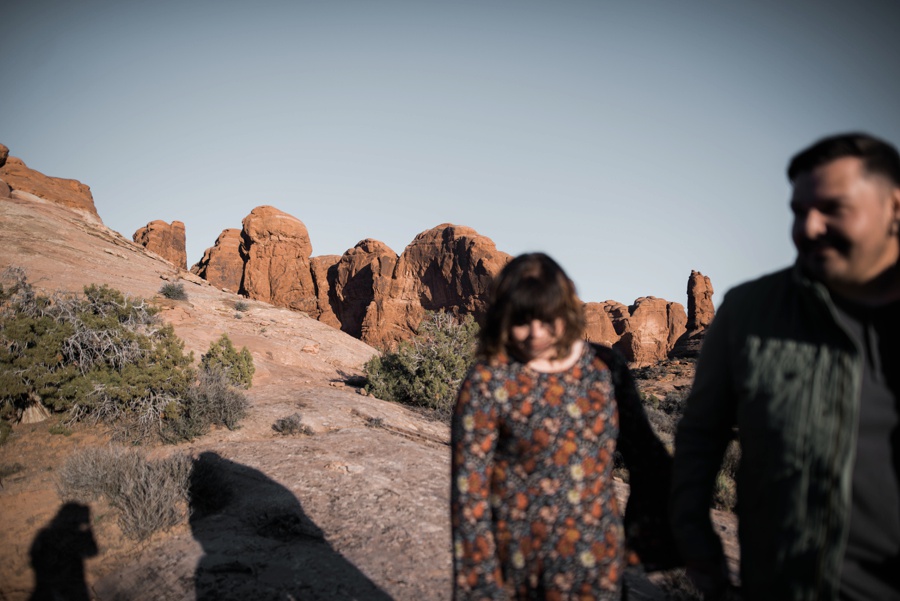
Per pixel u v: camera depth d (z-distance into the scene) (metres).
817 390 1.37
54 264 22.62
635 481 1.97
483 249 64.31
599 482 1.76
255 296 72.56
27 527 5.19
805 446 1.37
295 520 5.22
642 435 1.92
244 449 7.36
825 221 1.36
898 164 1.37
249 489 6.03
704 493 1.67
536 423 1.72
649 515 1.94
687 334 63.09
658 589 4.37
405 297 69.12
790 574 1.36
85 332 8.48
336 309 75.06
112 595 4.32
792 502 1.37
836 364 1.36
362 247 74.62
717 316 1.71
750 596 1.48
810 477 1.35
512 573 1.74
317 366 17.19
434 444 9.02
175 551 4.77
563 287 1.72
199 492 5.76
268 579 4.20
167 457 6.84
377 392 12.88
